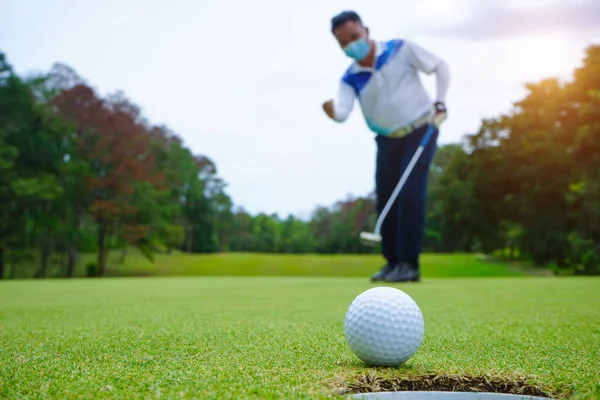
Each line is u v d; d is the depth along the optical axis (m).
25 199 34.19
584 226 33.03
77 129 39.50
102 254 38.09
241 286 11.30
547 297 7.27
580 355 2.89
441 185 42.91
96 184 37.22
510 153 36.47
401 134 10.20
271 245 59.44
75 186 38.06
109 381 2.23
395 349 2.49
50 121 36.34
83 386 2.14
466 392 2.22
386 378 2.27
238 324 4.45
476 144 38.16
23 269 38.84
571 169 34.34
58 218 37.41
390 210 10.82
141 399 1.92
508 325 4.28
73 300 7.66
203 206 56.94
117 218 37.00
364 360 2.57
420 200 10.38
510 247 38.91
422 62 9.79
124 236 37.50
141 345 3.29
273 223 59.88
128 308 6.20
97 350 3.11
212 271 37.31
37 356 2.91
